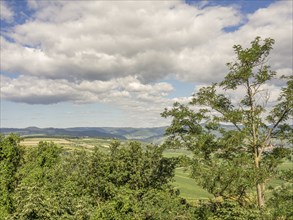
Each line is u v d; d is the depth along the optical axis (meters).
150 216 33.19
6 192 38.41
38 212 25.19
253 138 27.92
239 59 27.36
